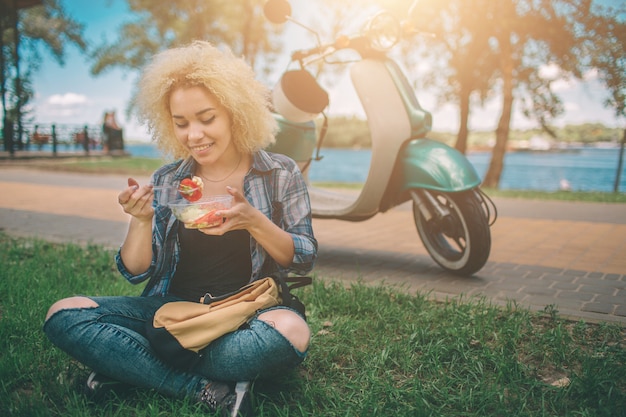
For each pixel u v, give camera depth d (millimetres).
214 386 1966
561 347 2570
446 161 3836
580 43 12250
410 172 3945
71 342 1972
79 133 21094
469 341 2711
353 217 4379
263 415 1960
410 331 2840
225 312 1925
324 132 4652
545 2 12406
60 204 8211
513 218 7215
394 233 6070
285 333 1925
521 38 13461
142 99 2158
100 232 5867
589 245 5316
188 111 2023
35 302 3139
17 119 16594
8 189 10227
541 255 4863
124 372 1985
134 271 2139
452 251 4211
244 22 19359
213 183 2225
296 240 2076
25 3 15414
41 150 19562
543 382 2297
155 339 1939
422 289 3729
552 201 9414
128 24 21484
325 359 2496
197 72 1998
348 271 4297
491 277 4090
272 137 2252
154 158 20766
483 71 14781
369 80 4078
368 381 2291
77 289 3541
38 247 4746
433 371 2404
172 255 2197
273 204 2225
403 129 4012
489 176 14008
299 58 4465
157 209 2199
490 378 2346
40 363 2416
